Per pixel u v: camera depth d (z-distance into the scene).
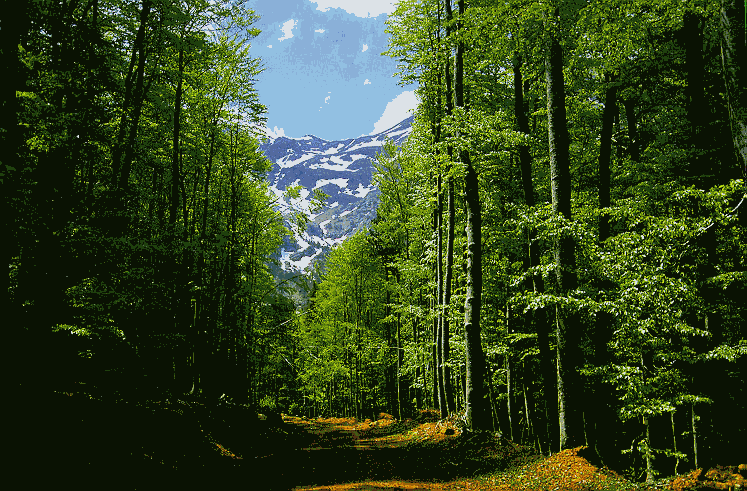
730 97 5.71
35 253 7.83
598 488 7.55
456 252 18.23
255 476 9.04
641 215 9.09
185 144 17.09
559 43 9.71
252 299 24.55
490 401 20.81
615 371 8.73
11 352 6.81
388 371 39.22
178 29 13.73
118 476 5.90
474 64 15.51
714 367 10.04
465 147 12.20
